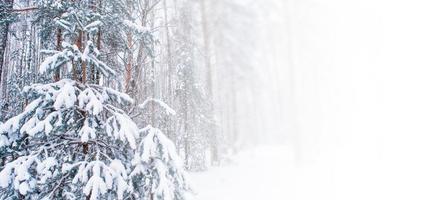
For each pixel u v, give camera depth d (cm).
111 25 546
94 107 426
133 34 573
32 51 852
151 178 430
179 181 448
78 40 498
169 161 452
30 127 414
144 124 710
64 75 593
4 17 662
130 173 454
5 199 416
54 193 448
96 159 434
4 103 762
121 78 691
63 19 472
